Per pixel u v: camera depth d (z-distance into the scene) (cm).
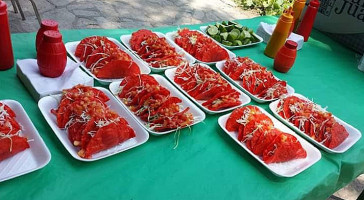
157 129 91
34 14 256
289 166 90
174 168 83
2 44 97
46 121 87
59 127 84
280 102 114
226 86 112
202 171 84
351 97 140
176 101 99
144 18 297
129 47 129
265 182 85
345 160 101
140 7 316
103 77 107
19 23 240
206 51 133
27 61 102
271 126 97
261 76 124
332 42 191
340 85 147
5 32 96
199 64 122
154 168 82
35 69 100
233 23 164
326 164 97
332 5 189
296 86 137
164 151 87
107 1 310
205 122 102
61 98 92
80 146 80
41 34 101
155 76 112
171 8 329
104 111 85
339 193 179
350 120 124
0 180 67
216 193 79
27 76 95
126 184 76
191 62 130
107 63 105
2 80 99
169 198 75
